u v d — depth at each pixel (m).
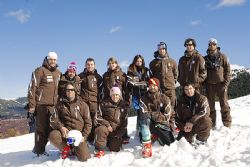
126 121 7.14
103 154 6.79
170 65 8.09
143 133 6.53
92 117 7.68
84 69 7.94
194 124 6.96
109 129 6.81
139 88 7.78
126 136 7.77
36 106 7.23
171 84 8.02
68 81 7.40
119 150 7.08
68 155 6.82
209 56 8.41
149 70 8.21
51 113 7.20
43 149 7.38
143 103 7.07
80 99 6.88
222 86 8.40
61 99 6.80
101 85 7.88
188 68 8.15
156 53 8.25
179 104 7.20
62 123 6.79
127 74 7.89
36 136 7.34
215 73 8.30
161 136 7.05
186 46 8.17
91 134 7.70
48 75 7.23
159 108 7.14
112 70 7.83
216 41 8.34
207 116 6.90
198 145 6.84
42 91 7.20
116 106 7.04
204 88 8.70
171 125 7.20
